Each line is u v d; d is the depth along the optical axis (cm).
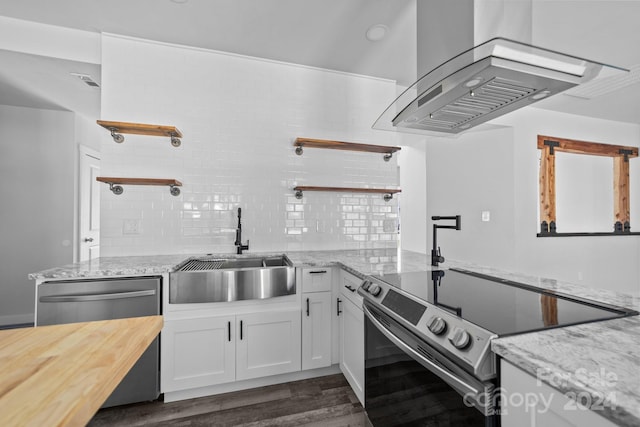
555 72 108
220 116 239
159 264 177
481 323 79
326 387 185
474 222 366
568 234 367
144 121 223
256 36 221
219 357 171
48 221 312
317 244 258
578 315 85
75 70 231
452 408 80
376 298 127
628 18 201
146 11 195
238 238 229
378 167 278
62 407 42
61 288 153
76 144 322
